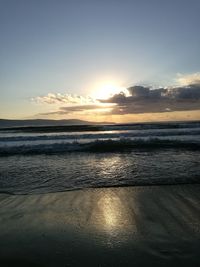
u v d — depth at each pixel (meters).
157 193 5.66
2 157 11.73
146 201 5.14
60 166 9.30
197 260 2.96
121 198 5.38
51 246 3.34
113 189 6.07
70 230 3.83
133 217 4.31
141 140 15.40
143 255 3.09
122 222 4.11
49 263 2.96
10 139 19.95
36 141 19.22
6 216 4.45
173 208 4.70
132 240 3.47
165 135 20.97
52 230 3.84
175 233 3.65
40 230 3.84
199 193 5.59
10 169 8.89
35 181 7.06
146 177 7.18
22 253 3.18
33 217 4.39
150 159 10.27
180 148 13.38
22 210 4.75
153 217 4.29
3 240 3.52
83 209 4.76
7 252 3.20
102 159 10.65
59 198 5.47
